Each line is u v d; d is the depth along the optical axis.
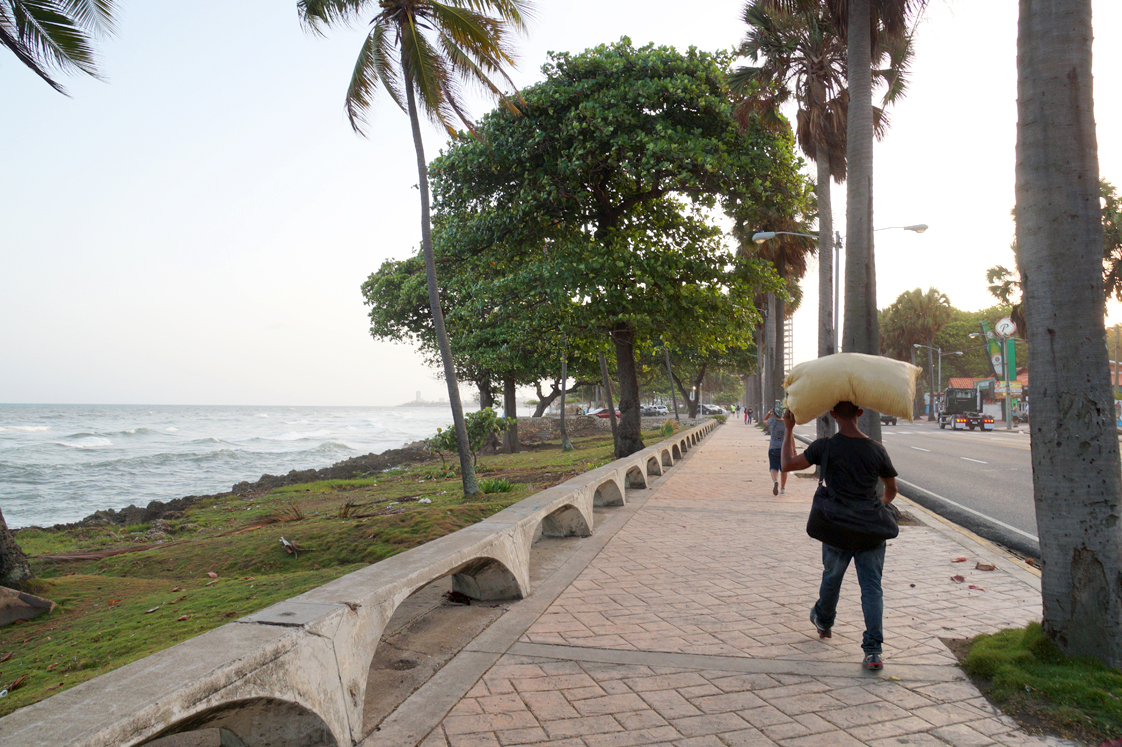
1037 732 3.23
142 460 36.22
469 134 15.83
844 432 4.31
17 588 7.34
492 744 3.14
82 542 12.93
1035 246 3.90
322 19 12.38
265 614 3.19
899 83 14.99
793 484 13.96
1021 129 4.01
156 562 9.00
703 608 5.37
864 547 4.11
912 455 22.42
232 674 2.54
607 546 7.86
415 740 3.18
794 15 15.14
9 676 4.91
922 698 3.65
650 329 16.14
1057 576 3.85
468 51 12.97
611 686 3.82
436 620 5.10
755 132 15.34
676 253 15.42
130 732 2.08
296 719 2.97
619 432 17.42
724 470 16.94
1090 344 3.77
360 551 8.34
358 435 74.94
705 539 8.25
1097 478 3.73
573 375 34.06
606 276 14.57
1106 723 3.18
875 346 11.59
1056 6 3.88
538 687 3.80
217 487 27.02
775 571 6.63
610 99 14.38
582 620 5.06
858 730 3.28
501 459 27.50
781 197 15.53
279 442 59.28
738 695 3.70
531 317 18.56
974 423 42.84
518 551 5.86
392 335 35.75
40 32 8.50
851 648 4.43
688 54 15.27
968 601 5.54
